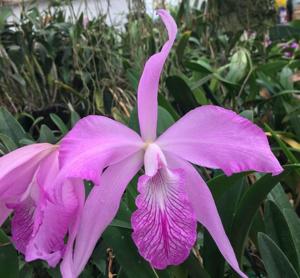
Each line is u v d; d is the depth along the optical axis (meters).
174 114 0.34
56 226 0.15
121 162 0.17
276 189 0.26
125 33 0.62
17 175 0.15
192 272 0.19
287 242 0.22
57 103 0.54
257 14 0.72
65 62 0.55
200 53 0.68
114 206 0.17
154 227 0.17
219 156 0.17
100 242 0.28
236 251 0.22
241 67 0.49
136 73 0.44
